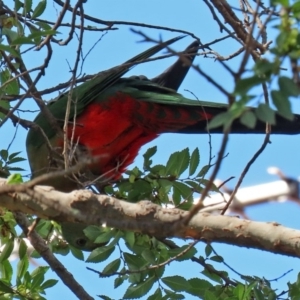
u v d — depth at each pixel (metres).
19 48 8.41
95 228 8.84
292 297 8.70
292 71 4.86
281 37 4.88
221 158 4.55
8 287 9.05
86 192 6.61
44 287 9.24
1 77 9.10
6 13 9.27
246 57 4.65
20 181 6.89
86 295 9.26
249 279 9.10
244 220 6.35
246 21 8.09
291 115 4.67
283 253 6.23
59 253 10.14
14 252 10.48
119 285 8.98
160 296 8.85
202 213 6.45
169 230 5.28
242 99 4.64
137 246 9.00
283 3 4.95
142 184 9.34
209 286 9.13
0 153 9.54
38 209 6.64
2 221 9.27
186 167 9.25
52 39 8.62
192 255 8.95
